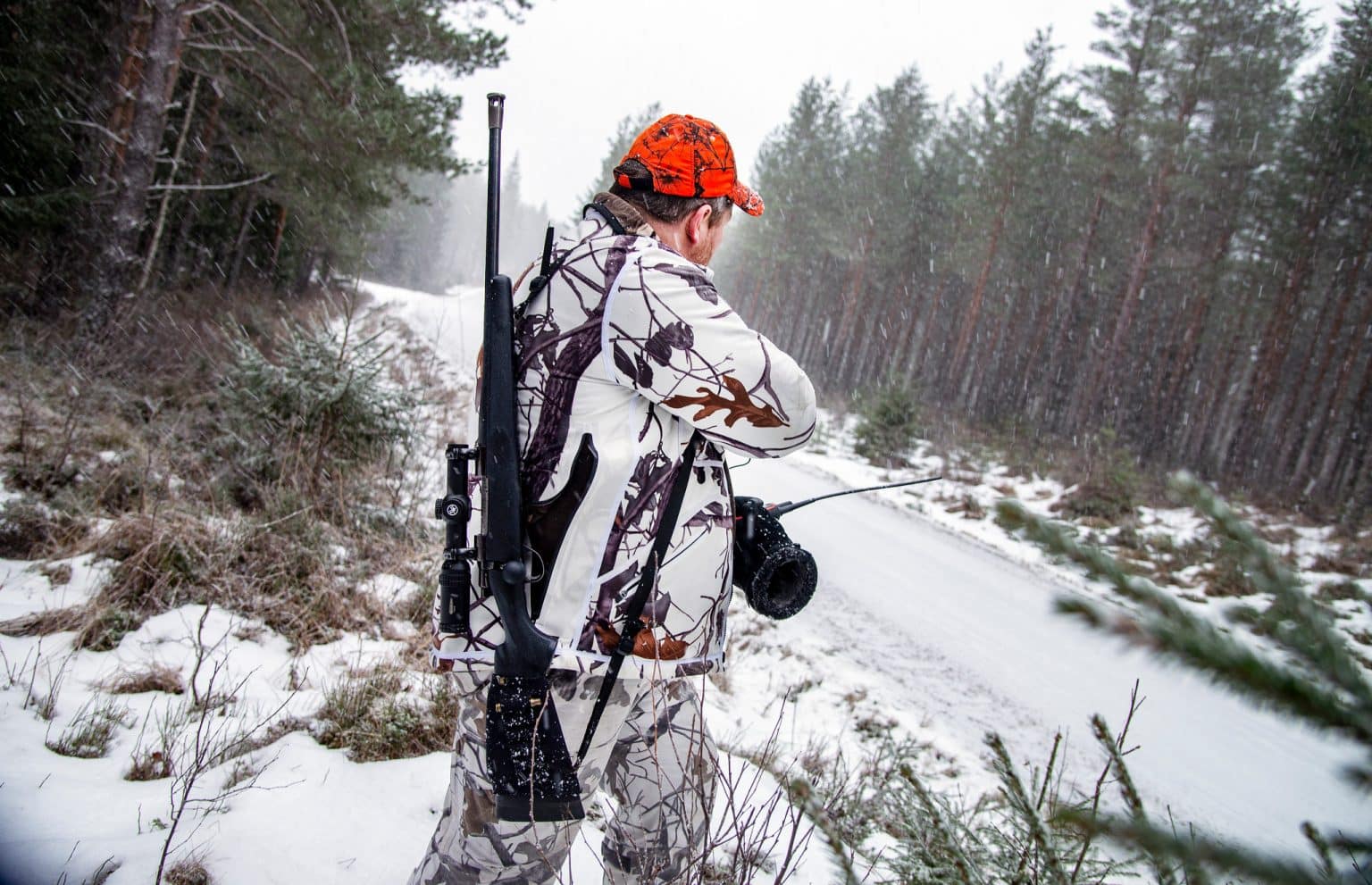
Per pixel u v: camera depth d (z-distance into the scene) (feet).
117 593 11.76
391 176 41.14
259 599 12.77
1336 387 76.74
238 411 19.15
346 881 6.43
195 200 47.85
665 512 4.49
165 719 8.98
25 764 7.49
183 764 8.05
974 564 31.99
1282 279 79.10
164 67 30.63
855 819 9.14
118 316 28.25
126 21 33.42
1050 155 94.73
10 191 33.88
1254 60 75.87
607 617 4.38
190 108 37.22
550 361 4.48
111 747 8.30
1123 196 82.48
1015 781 4.23
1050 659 22.07
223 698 9.62
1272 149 77.15
